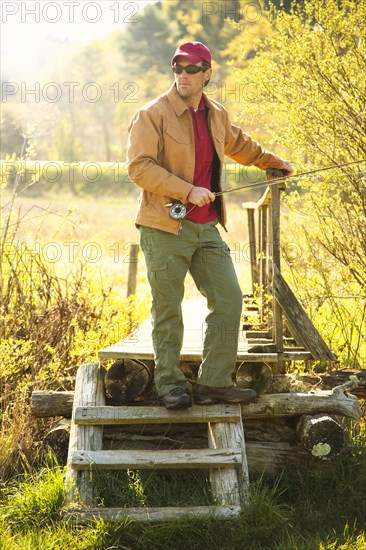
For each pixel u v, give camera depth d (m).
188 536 3.80
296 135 5.87
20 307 6.00
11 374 5.55
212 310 4.27
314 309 6.16
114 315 6.53
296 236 6.41
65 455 4.62
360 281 6.10
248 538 3.79
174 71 4.16
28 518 3.97
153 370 4.79
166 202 4.12
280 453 4.64
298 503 4.30
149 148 4.08
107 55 36.06
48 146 33.06
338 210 6.16
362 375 5.04
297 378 4.97
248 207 6.97
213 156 4.30
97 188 26.09
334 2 5.66
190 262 4.24
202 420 4.34
